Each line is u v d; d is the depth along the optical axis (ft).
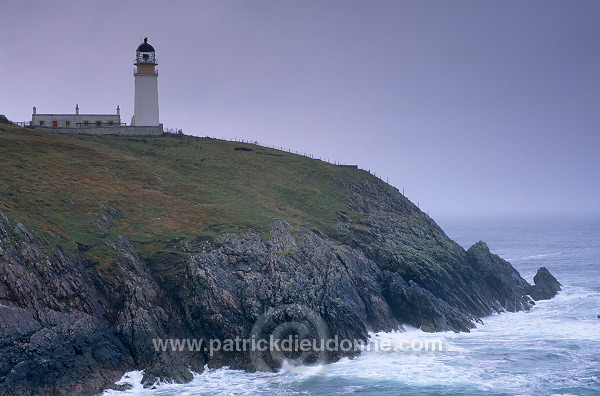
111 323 217.36
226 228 279.08
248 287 239.30
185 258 248.93
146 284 231.09
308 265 262.67
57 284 213.25
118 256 237.04
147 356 213.05
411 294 279.90
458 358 239.91
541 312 321.73
